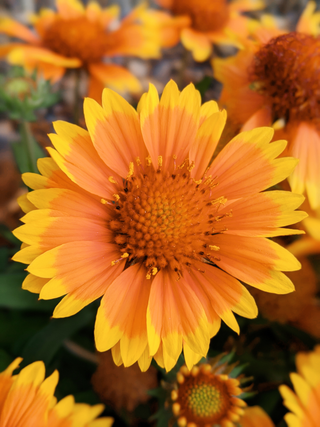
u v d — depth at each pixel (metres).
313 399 0.12
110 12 0.22
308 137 0.13
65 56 0.18
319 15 0.17
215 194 0.11
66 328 0.14
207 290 0.10
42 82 0.16
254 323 0.15
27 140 0.16
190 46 0.19
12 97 0.15
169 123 0.11
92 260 0.10
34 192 0.10
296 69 0.13
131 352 0.09
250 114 0.14
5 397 0.11
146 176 0.11
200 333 0.10
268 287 0.10
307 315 0.15
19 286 0.14
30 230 0.10
